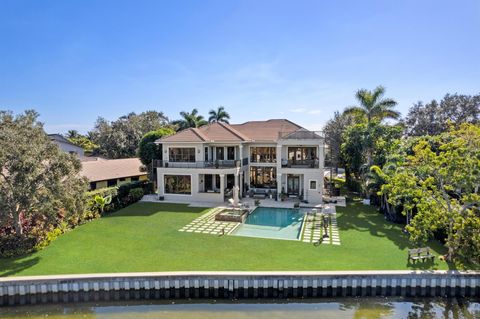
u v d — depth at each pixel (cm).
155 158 3700
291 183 3350
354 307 1320
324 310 1297
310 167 3033
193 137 3194
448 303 1344
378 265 1466
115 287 1358
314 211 2536
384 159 2806
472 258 1465
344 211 2614
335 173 4731
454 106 5094
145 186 3472
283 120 3900
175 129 5012
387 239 1850
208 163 3161
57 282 1341
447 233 1571
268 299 1359
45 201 1609
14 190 1562
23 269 1446
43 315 1291
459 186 1476
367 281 1360
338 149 4353
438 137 2545
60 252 1655
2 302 1337
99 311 1313
